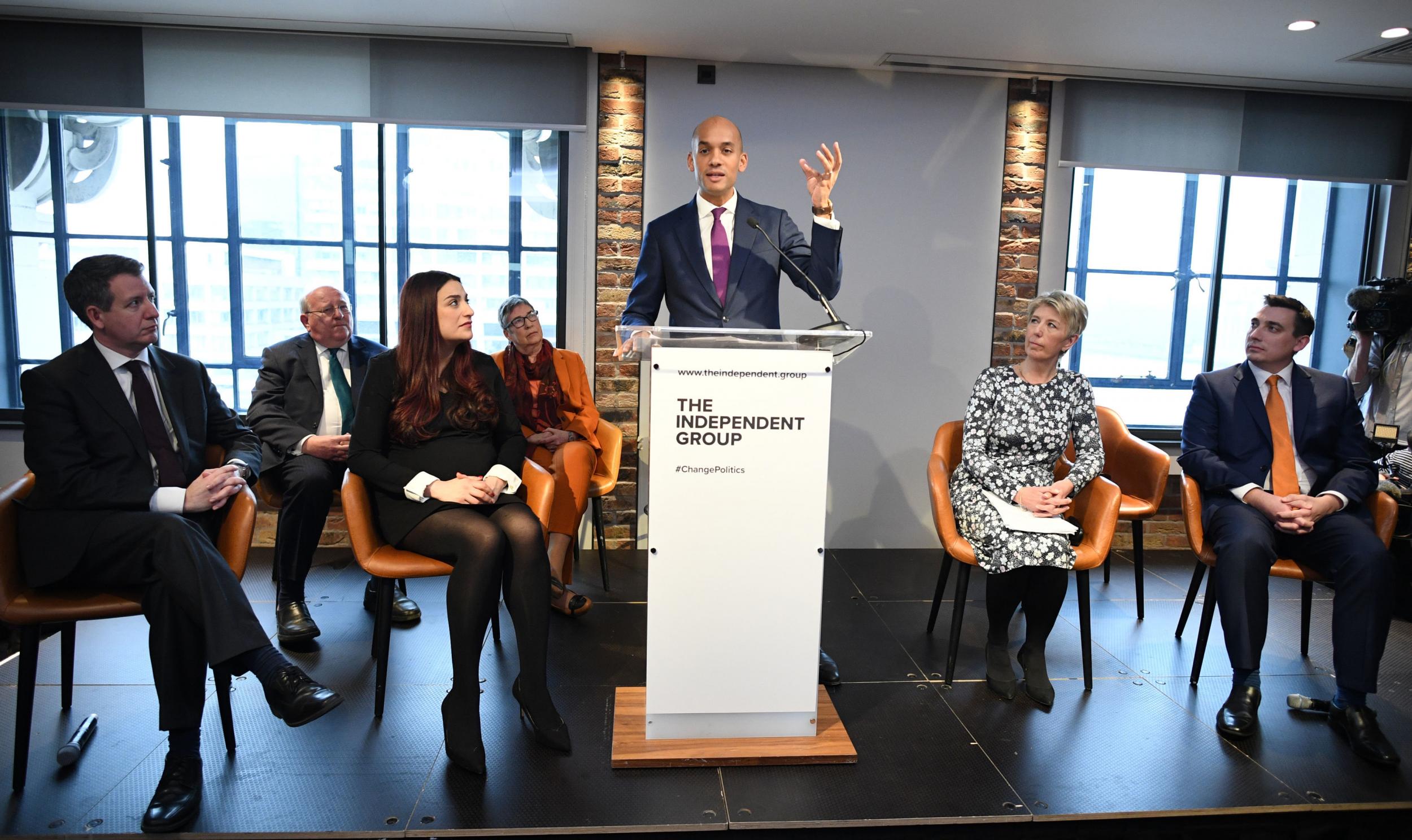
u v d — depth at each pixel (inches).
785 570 81.4
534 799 76.7
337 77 148.7
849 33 137.9
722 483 79.4
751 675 83.2
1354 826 77.8
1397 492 131.0
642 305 100.5
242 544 84.7
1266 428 107.4
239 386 167.6
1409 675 111.2
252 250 163.9
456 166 162.6
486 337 166.7
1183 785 82.4
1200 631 106.3
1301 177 167.6
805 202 159.6
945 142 160.9
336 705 76.5
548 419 130.9
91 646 109.9
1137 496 132.8
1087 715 97.0
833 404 165.0
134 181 159.6
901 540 168.9
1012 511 102.0
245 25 142.9
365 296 166.7
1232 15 125.3
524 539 84.0
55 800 75.4
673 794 77.9
